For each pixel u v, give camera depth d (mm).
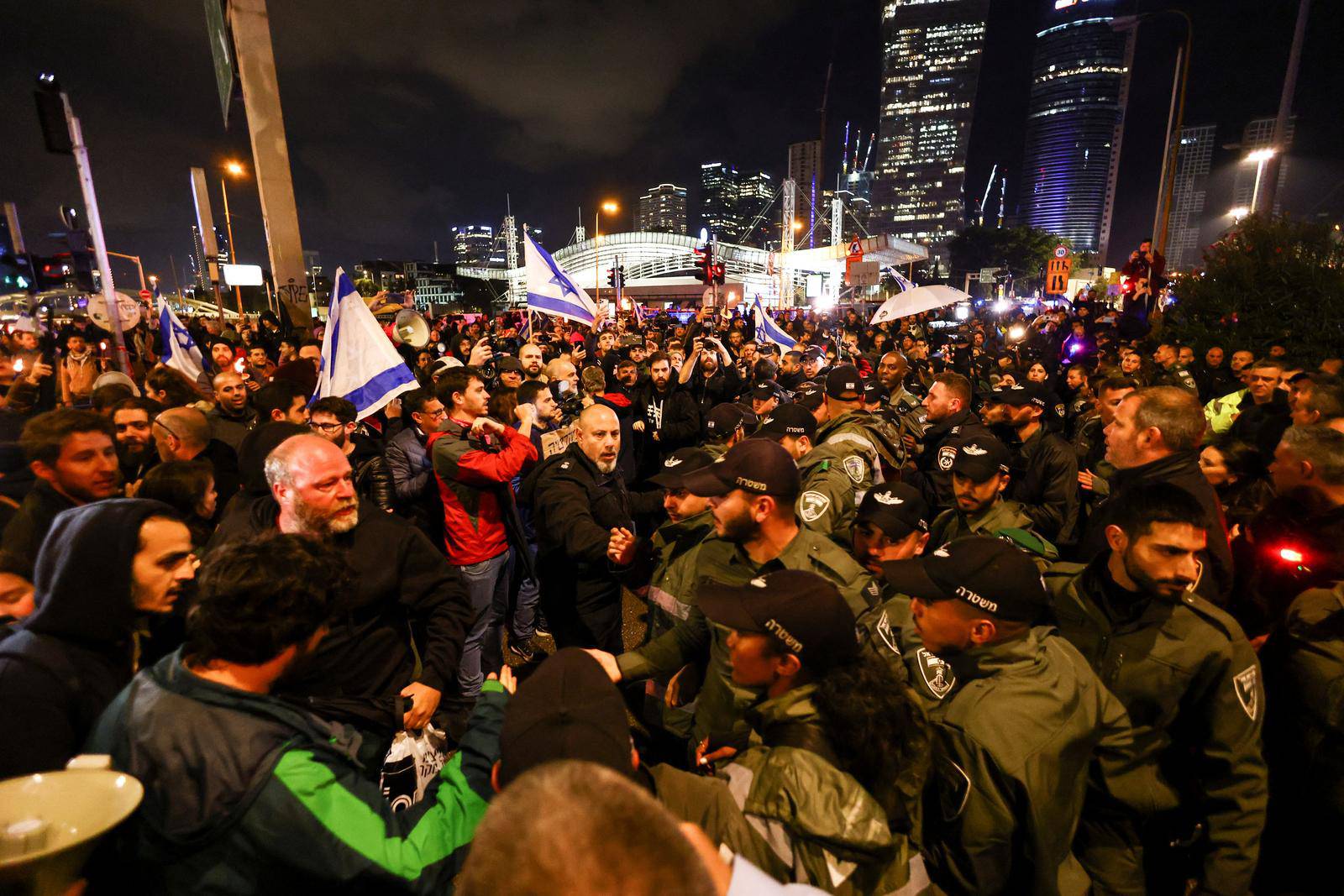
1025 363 12797
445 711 2814
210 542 2650
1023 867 1677
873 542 2809
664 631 2736
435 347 13719
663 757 3023
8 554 2248
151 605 1691
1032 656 1757
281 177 13398
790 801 1295
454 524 3961
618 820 564
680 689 2301
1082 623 2217
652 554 3123
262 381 8555
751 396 5910
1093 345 13102
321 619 1479
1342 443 2564
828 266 79562
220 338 14484
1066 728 1694
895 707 1469
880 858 1275
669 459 3084
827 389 4441
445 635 2668
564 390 6449
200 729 1305
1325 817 2031
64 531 1620
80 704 1573
